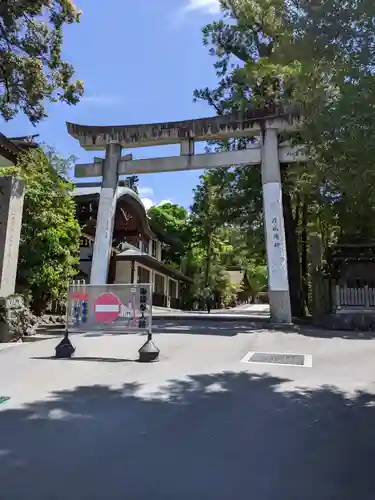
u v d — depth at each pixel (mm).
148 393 6445
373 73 5293
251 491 3508
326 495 3455
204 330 13922
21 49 10523
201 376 7512
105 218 18109
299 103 6793
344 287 15859
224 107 20938
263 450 4406
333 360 9125
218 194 22625
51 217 15297
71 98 11414
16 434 4742
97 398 6145
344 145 5305
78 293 9562
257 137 19891
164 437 4738
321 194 8195
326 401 6160
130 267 29828
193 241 46531
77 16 10781
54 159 17234
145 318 9148
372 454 4340
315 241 18641
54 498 3348
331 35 5566
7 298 11695
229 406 5883
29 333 12312
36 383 6914
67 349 9203
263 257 26781
